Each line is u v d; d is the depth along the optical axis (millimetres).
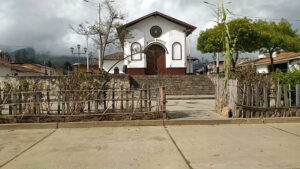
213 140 4484
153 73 20734
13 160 3471
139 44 20188
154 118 6172
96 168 3158
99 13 13633
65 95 6152
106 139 4621
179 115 6883
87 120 5984
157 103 6492
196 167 3168
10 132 5258
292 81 6848
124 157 3576
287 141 4379
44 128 5641
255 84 6469
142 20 20438
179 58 20609
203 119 6117
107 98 6543
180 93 15047
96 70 31828
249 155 3613
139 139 4602
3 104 5898
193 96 13711
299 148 3951
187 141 4434
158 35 20578
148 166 3219
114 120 6039
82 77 6434
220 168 3127
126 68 20141
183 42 20625
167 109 8438
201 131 5254
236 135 4863
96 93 6262
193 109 8438
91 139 4625
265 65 29266
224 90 7000
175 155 3650
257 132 5125
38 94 6031
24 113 5887
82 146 4152
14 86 6449
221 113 6953
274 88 6727
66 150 3932
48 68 43750
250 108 6320
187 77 16688
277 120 6164
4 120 5832
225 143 4273
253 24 18312
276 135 4844
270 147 4012
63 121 5965
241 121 6105
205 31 22047
